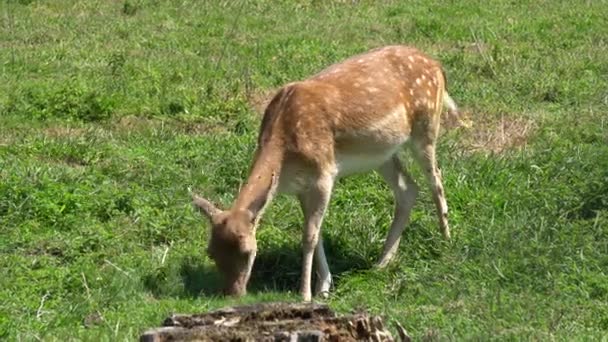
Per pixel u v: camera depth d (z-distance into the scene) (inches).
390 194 592.1
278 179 504.1
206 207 497.7
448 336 430.3
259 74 826.2
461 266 516.7
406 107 538.0
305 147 505.4
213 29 970.7
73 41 921.5
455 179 605.6
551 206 563.5
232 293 487.5
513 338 433.1
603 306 473.4
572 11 1037.8
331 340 355.6
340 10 1051.3
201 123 720.3
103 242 545.3
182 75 808.3
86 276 507.5
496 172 615.8
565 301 479.8
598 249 523.2
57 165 633.6
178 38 935.7
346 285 514.6
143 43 917.8
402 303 486.6
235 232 485.4
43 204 568.4
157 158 639.1
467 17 1019.3
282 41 919.7
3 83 778.2
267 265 535.8
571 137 681.0
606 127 690.2
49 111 722.8
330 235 553.3
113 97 742.5
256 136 674.2
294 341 341.4
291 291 518.9
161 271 513.0
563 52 888.3
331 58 870.4
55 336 442.9
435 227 559.5
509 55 869.8
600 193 564.1
